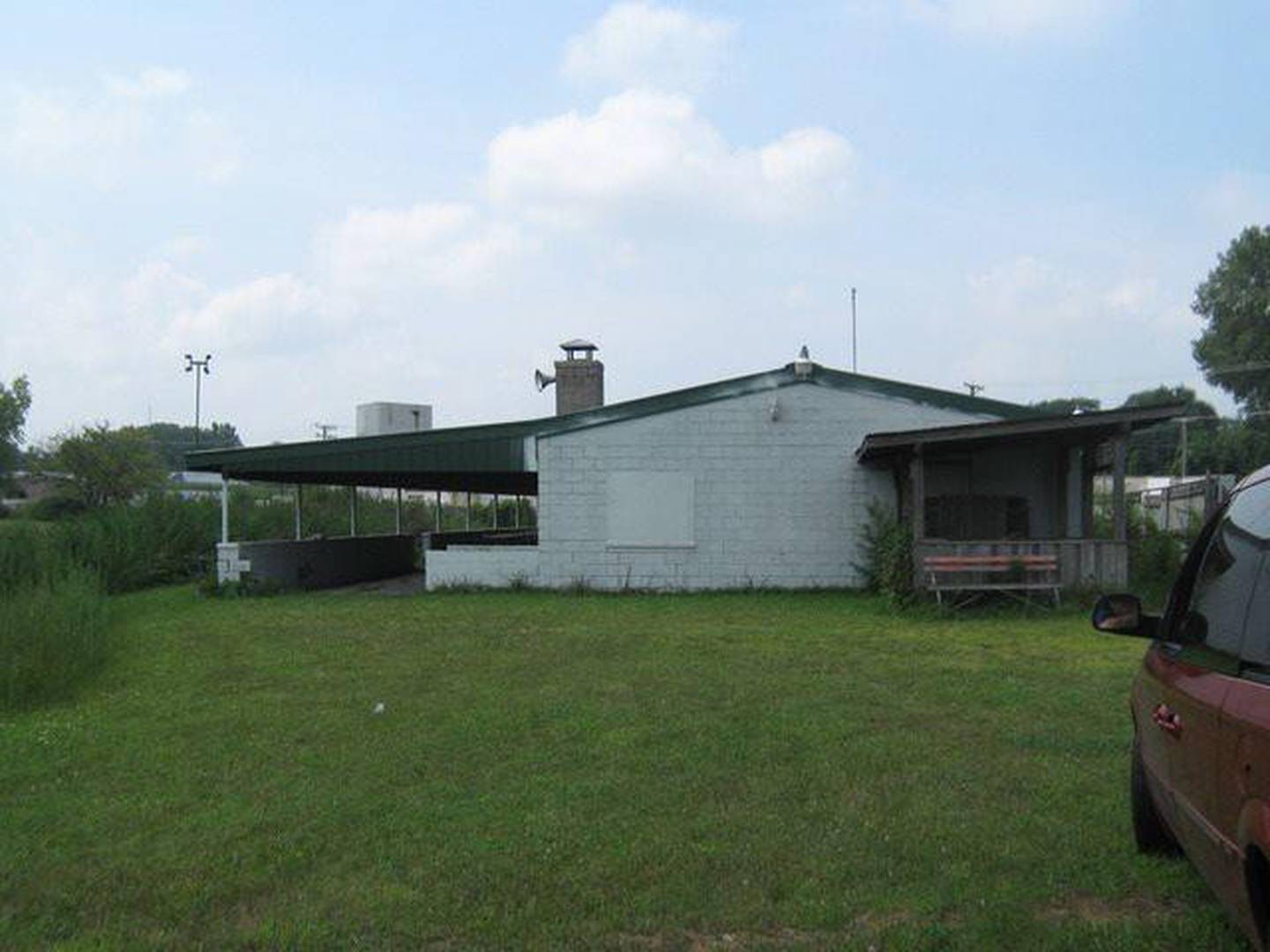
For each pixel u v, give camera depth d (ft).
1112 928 14.57
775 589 64.75
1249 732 10.90
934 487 63.93
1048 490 64.18
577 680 33.78
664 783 21.90
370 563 91.25
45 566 53.88
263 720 28.73
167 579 79.25
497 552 66.69
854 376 64.95
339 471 66.90
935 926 14.69
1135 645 40.83
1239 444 210.18
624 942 14.66
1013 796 20.66
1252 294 214.28
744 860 17.43
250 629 48.70
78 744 26.40
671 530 65.46
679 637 43.80
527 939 14.80
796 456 65.05
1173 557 59.31
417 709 29.71
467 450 66.49
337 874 17.35
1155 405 52.01
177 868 17.72
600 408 65.82
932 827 18.84
